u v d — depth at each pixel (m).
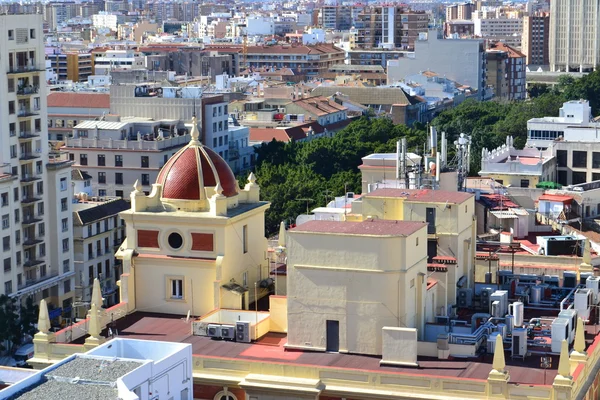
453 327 184.25
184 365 158.88
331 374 169.88
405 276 176.25
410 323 179.25
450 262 197.38
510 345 181.75
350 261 177.50
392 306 176.25
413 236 179.25
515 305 187.12
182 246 198.50
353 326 178.38
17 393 141.62
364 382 168.62
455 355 177.12
